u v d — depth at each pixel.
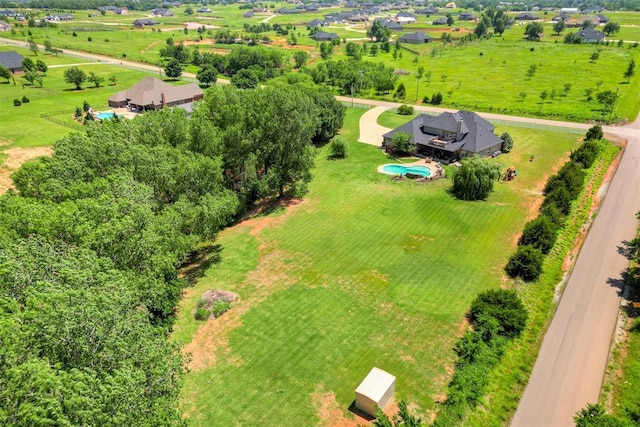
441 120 82.81
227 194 52.66
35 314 23.89
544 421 31.50
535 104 111.38
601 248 52.31
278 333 40.38
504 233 56.00
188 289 47.38
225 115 61.88
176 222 44.00
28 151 84.56
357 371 35.97
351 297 44.97
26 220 34.84
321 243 55.16
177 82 145.00
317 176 75.38
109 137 49.84
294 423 31.70
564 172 66.25
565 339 38.81
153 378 25.61
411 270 49.06
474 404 32.00
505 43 197.75
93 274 30.20
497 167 64.94
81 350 24.14
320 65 144.38
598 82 123.12
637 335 38.69
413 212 61.94
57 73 153.25
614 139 87.44
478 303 40.53
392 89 130.38
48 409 19.81
